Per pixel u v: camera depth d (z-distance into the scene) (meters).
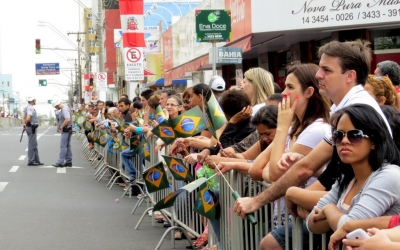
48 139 33.91
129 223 9.02
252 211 4.22
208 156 5.52
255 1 12.80
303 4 12.44
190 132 6.34
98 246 7.55
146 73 28.38
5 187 13.07
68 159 17.98
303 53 15.17
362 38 12.78
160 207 5.48
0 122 75.62
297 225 3.82
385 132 3.19
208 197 5.78
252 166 4.65
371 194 3.14
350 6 12.03
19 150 24.45
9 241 7.80
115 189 12.85
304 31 12.95
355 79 3.91
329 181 3.76
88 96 53.34
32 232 8.35
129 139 11.14
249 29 13.19
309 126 4.28
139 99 14.43
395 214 3.14
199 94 7.34
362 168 3.25
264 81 6.59
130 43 20.39
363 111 3.19
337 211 3.32
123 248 7.43
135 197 11.67
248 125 6.08
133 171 11.63
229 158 5.39
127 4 20.47
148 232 8.37
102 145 14.55
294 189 3.77
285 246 4.05
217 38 11.35
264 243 4.14
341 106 3.87
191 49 20.86
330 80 3.92
